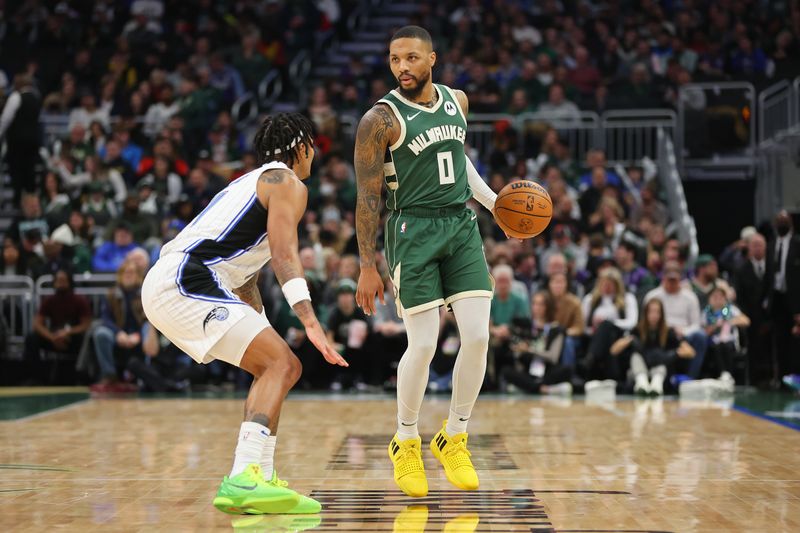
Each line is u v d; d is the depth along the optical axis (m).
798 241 14.35
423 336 5.89
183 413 11.39
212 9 25.61
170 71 23.72
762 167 19.77
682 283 14.82
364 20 27.33
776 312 14.52
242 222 5.59
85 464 7.53
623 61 22.75
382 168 5.96
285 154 5.80
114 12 25.31
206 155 19.11
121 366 14.75
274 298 15.01
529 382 13.94
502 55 22.41
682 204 18.42
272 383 5.48
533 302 14.44
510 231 6.34
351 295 14.67
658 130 20.28
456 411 6.08
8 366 15.50
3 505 5.94
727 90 20.16
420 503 5.92
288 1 25.56
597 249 15.86
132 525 5.36
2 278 16.27
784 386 14.55
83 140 19.77
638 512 5.64
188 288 5.51
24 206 18.00
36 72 23.27
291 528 5.25
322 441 8.79
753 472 7.00
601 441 8.69
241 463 5.44
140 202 17.95
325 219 17.78
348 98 21.75
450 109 6.06
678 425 9.90
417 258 5.90
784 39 22.83
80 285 16.34
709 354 14.21
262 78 23.08
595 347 14.07
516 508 5.76
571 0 24.86
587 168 19.67
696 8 24.39
